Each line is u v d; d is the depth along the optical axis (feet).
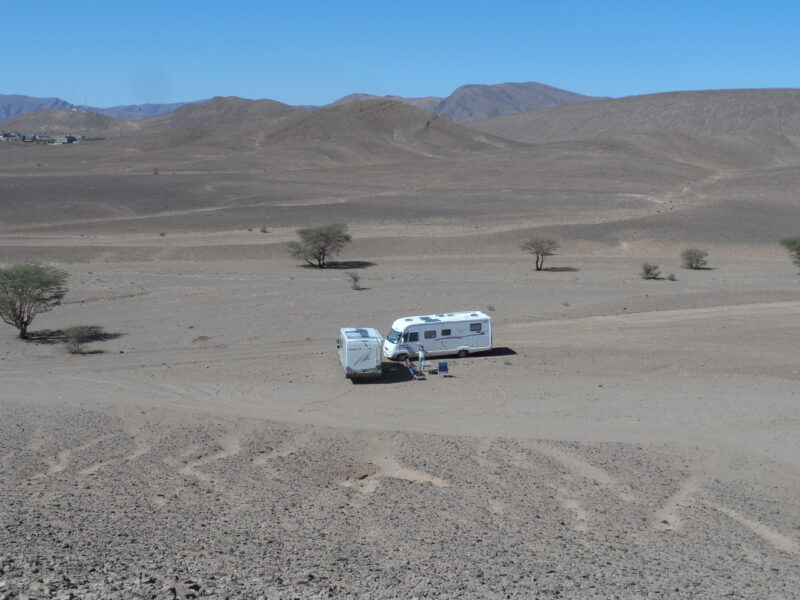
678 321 156.87
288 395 105.60
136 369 121.49
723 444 80.53
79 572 39.01
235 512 54.85
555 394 105.40
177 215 379.76
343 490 62.44
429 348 127.34
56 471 65.67
